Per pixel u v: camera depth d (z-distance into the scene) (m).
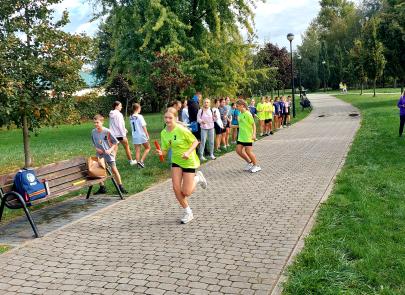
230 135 19.98
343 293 4.26
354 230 5.97
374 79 43.06
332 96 57.56
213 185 9.62
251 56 40.50
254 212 7.30
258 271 4.93
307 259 5.05
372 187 8.29
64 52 12.02
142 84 22.67
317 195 8.10
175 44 20.95
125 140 12.81
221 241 5.99
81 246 6.12
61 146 20.98
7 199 6.95
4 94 10.18
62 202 8.83
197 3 24.41
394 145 13.09
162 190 9.36
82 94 14.17
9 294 4.72
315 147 14.53
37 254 5.89
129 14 23.05
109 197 9.03
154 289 4.64
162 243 6.06
